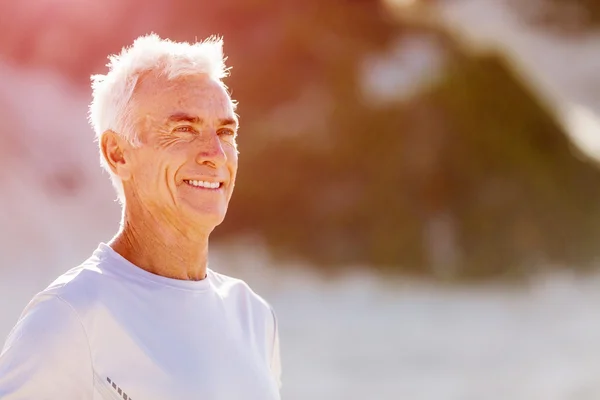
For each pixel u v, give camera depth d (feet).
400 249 95.61
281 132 106.11
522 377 62.69
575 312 82.17
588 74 168.76
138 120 13.70
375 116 107.24
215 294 14.29
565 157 110.73
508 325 76.89
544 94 124.26
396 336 71.97
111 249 13.71
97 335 12.56
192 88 13.73
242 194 101.40
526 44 174.60
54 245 87.25
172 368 12.87
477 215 99.71
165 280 13.56
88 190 95.86
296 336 70.90
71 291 12.67
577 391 59.72
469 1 182.70
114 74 14.02
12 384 12.08
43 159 95.55
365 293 85.92
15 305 70.95
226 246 96.99
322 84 111.65
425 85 110.93
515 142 108.17
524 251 98.02
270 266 92.43
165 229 13.74
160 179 13.60
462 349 68.39
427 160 103.81
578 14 187.42
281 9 118.32
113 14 111.86
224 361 13.53
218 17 115.96
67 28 108.99
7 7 107.04
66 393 12.30
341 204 99.91
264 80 111.96
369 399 56.13
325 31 115.85
